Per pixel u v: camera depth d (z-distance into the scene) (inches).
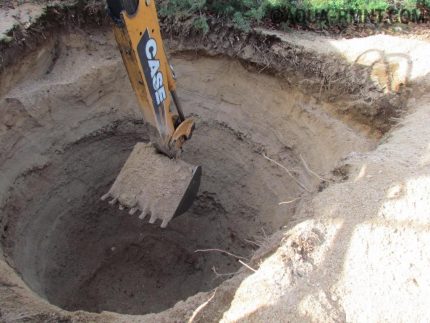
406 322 165.8
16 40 282.7
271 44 299.6
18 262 264.8
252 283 176.2
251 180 319.9
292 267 178.1
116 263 336.2
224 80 322.3
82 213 324.8
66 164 313.4
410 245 185.2
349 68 285.1
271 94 310.3
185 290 327.9
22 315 192.2
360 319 165.9
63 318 190.9
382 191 203.9
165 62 217.5
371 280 175.2
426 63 280.1
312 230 189.5
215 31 309.4
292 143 303.0
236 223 326.0
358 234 187.8
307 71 291.9
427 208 196.7
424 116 256.1
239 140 323.3
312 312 165.8
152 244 346.6
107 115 325.7
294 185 296.2
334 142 285.4
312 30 313.9
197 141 333.7
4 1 300.7
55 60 312.7
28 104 292.7
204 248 338.0
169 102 228.4
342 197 202.7
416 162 219.8
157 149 244.2
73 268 315.9
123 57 201.6
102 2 313.4
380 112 275.9
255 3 320.5
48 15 300.5
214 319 175.3
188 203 245.9
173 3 307.4
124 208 245.4
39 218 297.4
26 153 293.9
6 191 278.8
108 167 333.7
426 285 174.7
